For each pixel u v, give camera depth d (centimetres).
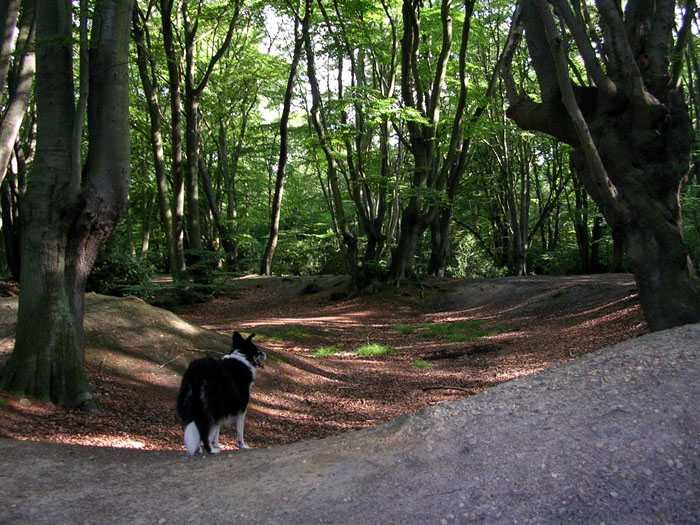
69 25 716
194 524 353
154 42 2547
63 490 413
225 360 576
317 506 372
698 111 2062
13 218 2377
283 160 3039
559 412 452
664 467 361
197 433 505
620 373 486
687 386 437
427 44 2575
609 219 863
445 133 2512
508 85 1049
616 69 862
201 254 2470
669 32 866
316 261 3916
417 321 2181
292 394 991
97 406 723
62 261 722
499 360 1277
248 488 410
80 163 714
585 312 1680
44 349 704
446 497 368
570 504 344
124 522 357
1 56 822
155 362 924
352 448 473
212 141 3778
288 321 2152
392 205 2816
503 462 399
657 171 816
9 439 557
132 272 2306
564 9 813
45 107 724
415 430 480
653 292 816
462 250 3703
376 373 1223
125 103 762
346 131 2372
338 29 2402
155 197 3703
